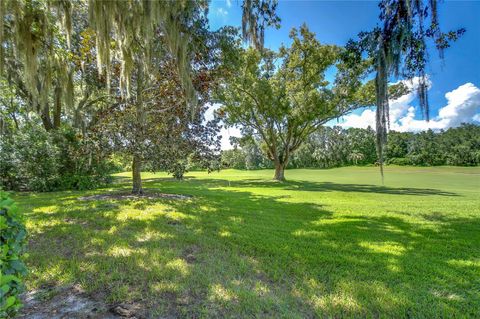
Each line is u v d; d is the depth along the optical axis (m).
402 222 5.07
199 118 7.52
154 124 7.09
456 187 13.74
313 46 14.14
